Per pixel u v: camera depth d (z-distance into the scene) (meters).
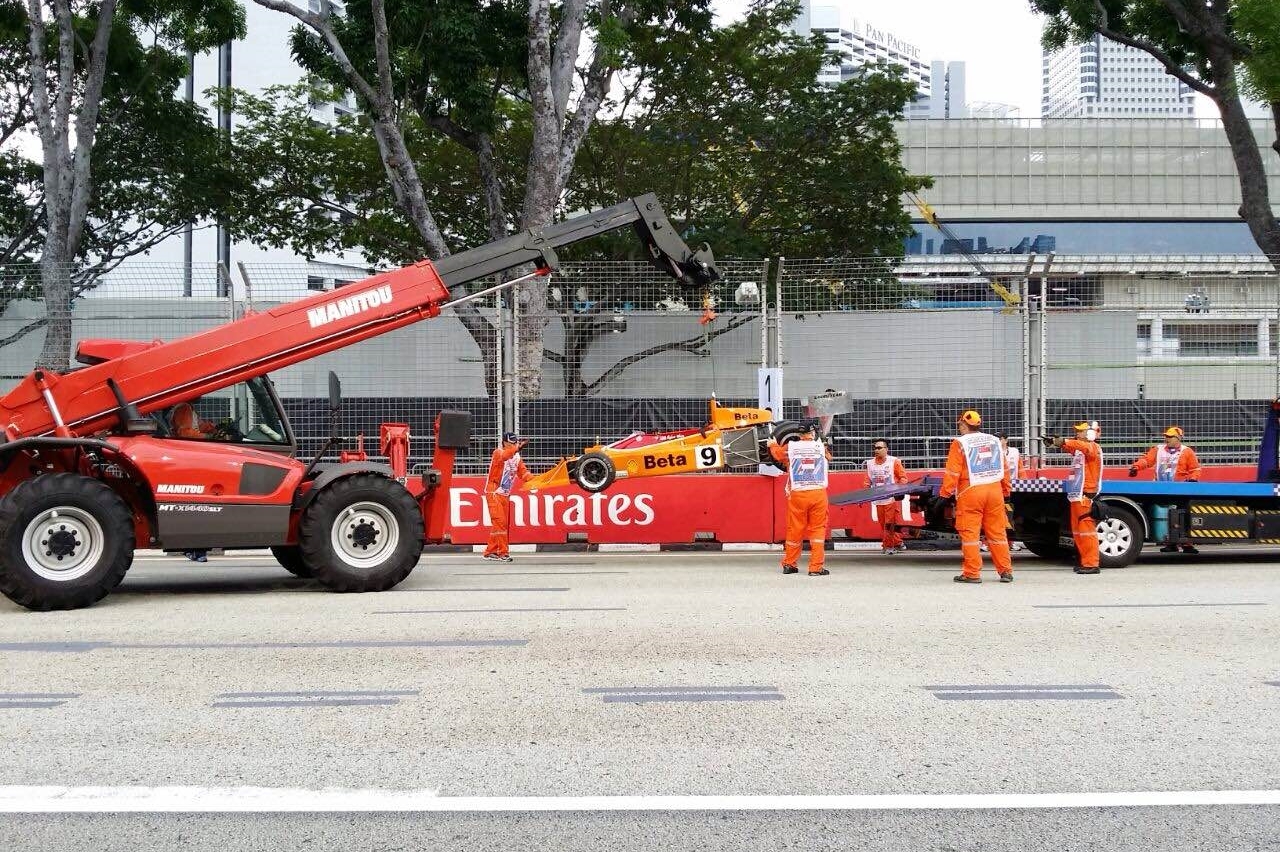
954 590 11.47
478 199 29.22
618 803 4.79
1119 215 77.31
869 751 5.54
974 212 77.25
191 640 8.48
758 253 27.23
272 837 4.41
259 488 10.91
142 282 16.50
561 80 21.75
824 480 13.10
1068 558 15.28
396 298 12.08
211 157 28.62
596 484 15.23
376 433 16.67
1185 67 24.94
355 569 11.16
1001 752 5.53
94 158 27.34
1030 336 17.03
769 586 11.83
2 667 7.50
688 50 26.70
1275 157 76.81
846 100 28.27
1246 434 17.38
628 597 10.86
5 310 16.89
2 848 4.30
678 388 17.14
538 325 16.94
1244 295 17.27
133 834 4.44
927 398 17.33
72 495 9.99
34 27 20.80
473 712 6.28
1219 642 8.37
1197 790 4.96
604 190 28.53
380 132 20.30
